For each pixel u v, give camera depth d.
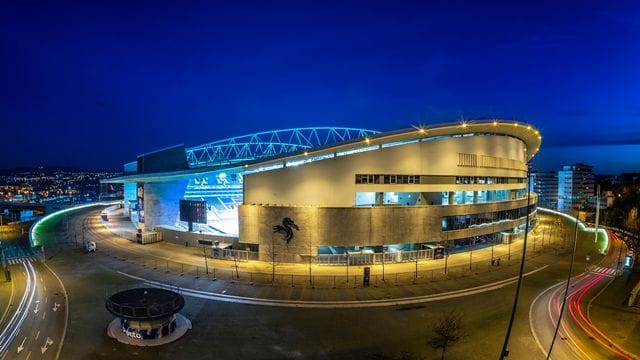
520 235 85.38
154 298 37.97
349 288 49.94
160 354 33.16
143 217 89.88
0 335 36.97
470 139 75.25
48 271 58.59
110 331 37.06
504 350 29.34
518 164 91.75
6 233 95.12
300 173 65.56
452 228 70.56
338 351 33.78
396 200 79.06
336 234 62.19
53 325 38.94
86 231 95.31
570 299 48.22
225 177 105.94
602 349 35.59
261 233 63.44
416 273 55.38
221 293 48.00
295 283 51.78
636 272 60.84
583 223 116.19
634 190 130.12
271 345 34.75
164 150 92.50
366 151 66.12
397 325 39.12
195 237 74.88
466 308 44.00
